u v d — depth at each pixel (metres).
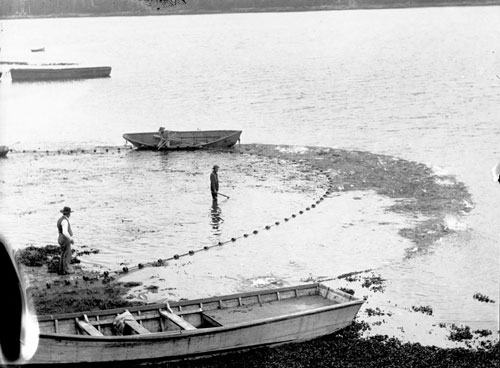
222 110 63.88
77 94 78.50
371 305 19.11
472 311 18.64
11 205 31.28
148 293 20.25
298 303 17.75
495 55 101.06
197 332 14.91
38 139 51.06
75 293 20.17
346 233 26.41
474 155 41.56
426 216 28.58
